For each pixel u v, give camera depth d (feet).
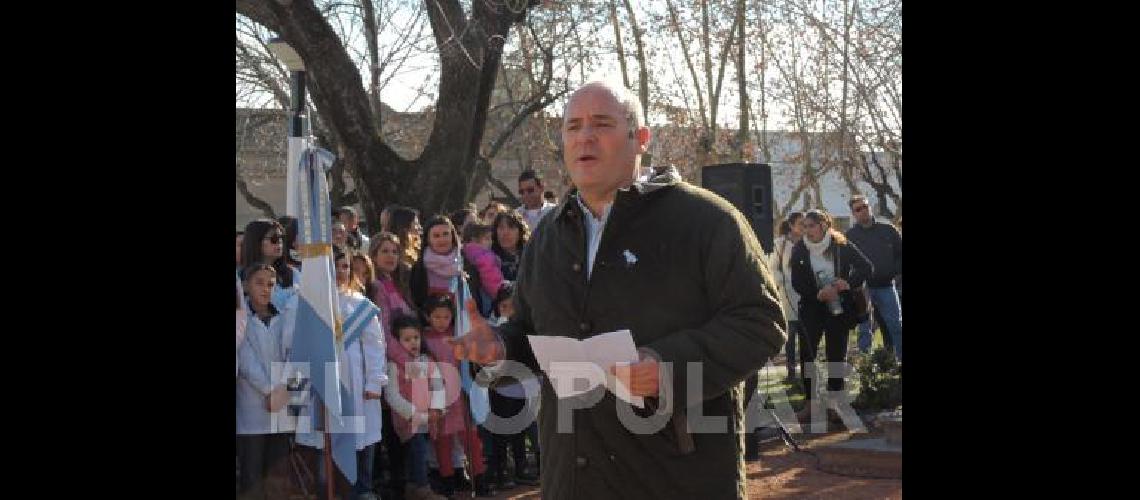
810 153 97.55
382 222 27.04
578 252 10.09
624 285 9.67
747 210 32.37
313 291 20.86
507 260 27.45
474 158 43.32
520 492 25.90
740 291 9.34
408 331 23.43
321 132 57.82
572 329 9.95
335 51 39.04
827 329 33.99
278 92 59.72
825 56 85.15
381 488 24.59
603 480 9.65
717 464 9.57
